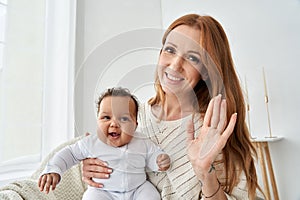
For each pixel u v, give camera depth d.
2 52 1.19
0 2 1.19
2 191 0.68
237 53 1.43
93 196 0.62
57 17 1.35
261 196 1.21
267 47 1.33
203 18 0.56
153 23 1.66
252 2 1.40
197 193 0.60
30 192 0.70
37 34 1.32
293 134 1.22
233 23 1.46
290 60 1.26
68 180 0.83
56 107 1.29
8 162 1.17
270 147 1.26
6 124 1.17
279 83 1.28
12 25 1.23
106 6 1.43
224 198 0.59
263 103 1.31
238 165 0.67
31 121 1.26
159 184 0.68
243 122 0.68
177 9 1.72
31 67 1.29
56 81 1.31
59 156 0.69
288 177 1.21
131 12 1.53
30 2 1.31
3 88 1.17
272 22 1.33
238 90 0.65
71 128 1.25
